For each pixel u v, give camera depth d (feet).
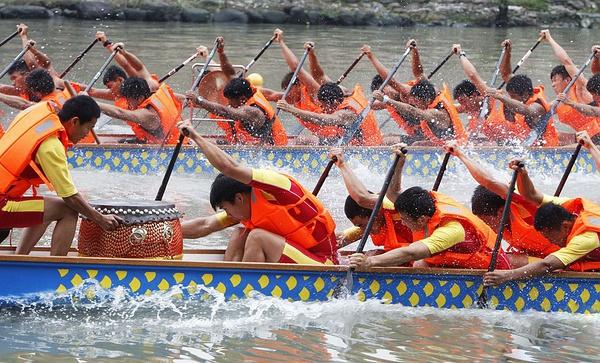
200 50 99.55
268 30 201.16
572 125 98.84
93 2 209.26
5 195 51.60
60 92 88.53
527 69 153.99
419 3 224.53
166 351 47.91
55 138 51.08
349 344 49.65
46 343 48.24
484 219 57.52
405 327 52.37
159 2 211.82
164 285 52.80
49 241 64.90
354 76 143.64
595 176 95.45
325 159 92.48
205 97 97.19
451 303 55.11
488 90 94.68
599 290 55.52
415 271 54.24
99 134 97.40
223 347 48.65
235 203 54.29
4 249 55.98
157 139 90.89
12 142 51.13
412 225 54.65
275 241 54.19
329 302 54.08
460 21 222.69
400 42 185.57
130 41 173.58
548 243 56.75
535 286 55.21
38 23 197.67
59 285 51.96
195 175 90.89
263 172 53.31
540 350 49.85
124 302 52.49
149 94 90.63
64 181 51.08
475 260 54.95
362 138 94.38
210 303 53.21
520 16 225.56
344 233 60.29
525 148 94.58
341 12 217.97
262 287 53.62
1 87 96.73
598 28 225.56
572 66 103.86
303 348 48.93
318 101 94.48
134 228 52.70
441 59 163.22
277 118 92.68
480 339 51.08
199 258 57.52
